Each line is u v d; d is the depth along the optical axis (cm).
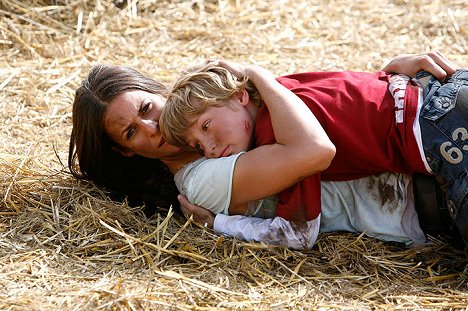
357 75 501
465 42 793
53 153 587
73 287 424
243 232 477
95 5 822
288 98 469
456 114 457
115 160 526
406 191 479
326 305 422
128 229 490
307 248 476
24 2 816
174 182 525
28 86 691
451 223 478
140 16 827
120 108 495
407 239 484
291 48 782
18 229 486
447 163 453
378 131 470
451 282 453
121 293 414
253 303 420
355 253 477
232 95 473
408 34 811
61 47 766
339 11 852
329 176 484
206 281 440
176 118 468
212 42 790
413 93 476
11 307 404
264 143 468
